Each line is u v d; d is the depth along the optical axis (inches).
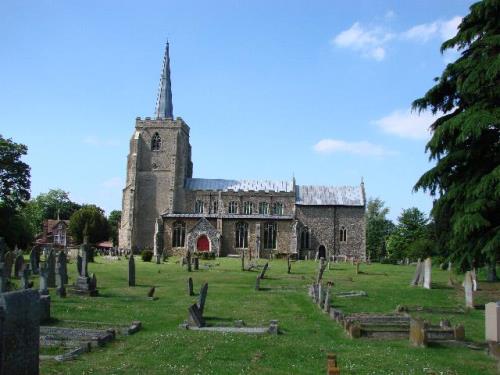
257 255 3319.4
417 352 624.7
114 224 5359.3
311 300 1118.4
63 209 5526.6
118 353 578.9
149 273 1754.4
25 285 1010.7
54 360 538.3
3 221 2463.1
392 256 3661.4
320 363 559.8
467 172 870.4
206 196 3572.8
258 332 727.7
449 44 941.2
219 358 564.4
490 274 1524.4
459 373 533.0
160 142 3575.3
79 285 1127.0
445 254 988.6
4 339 382.9
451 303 1093.1
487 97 840.9
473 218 797.2
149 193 3533.5
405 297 1184.8
